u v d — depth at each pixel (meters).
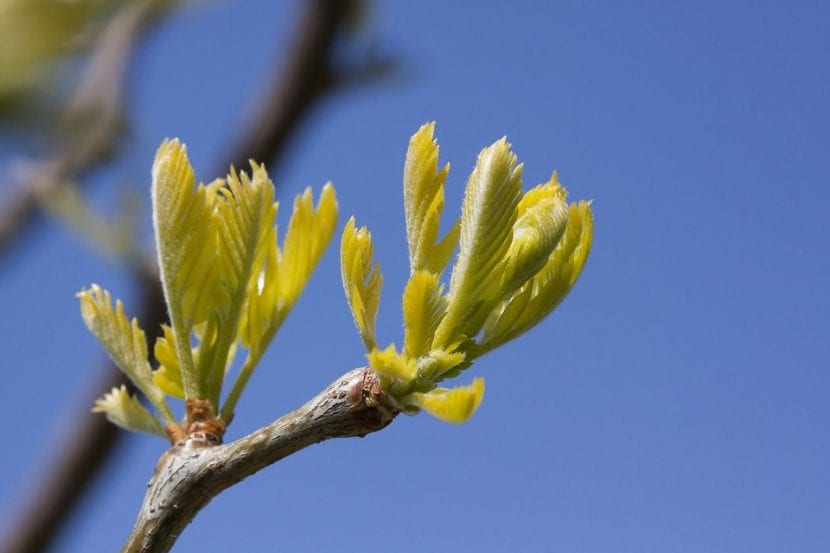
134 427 0.49
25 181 0.67
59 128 0.63
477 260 0.47
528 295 0.47
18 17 0.58
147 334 0.72
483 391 0.44
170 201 0.48
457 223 0.47
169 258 0.48
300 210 0.50
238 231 0.49
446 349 0.47
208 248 0.48
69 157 0.66
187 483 0.47
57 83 0.62
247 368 0.49
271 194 0.49
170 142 0.49
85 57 0.62
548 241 0.47
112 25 0.63
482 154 0.47
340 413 0.47
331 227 0.50
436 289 0.46
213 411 0.49
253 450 0.47
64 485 0.77
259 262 0.49
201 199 0.48
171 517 0.47
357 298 0.46
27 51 0.59
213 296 0.49
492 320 0.48
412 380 0.46
